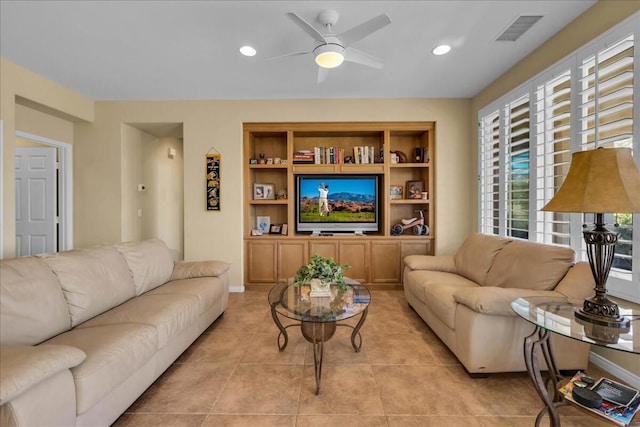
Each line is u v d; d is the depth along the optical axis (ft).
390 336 9.05
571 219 7.90
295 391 6.36
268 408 5.83
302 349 8.24
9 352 4.09
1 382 3.46
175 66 10.28
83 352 4.55
